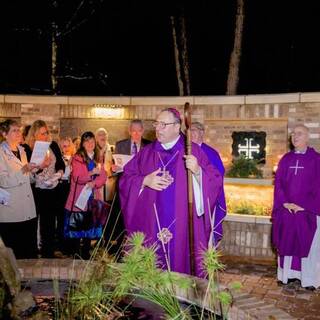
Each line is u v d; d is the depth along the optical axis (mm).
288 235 5918
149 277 3014
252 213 7559
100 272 3699
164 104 8297
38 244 7648
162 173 4277
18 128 6000
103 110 8648
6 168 5867
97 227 6988
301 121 7176
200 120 7871
